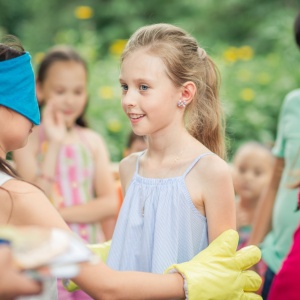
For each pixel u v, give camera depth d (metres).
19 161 4.38
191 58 3.02
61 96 4.47
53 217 2.50
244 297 2.76
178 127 3.00
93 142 4.53
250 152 5.42
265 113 7.02
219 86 3.24
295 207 4.08
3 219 2.49
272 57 7.90
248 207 5.42
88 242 4.39
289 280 2.93
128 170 3.21
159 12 9.38
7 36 3.07
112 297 2.54
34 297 2.39
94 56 7.70
